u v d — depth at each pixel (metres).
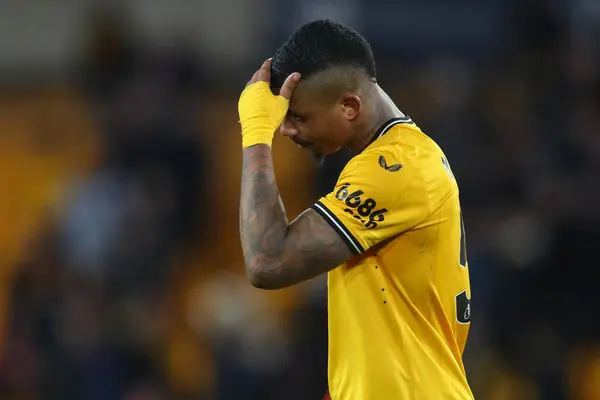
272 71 12.54
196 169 30.45
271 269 11.60
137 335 27.23
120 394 26.73
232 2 33.69
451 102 30.95
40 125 31.64
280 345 26.27
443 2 32.72
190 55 32.66
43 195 30.86
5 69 32.88
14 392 26.77
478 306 26.19
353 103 12.22
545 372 26.12
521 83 32.31
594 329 27.03
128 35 32.47
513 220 28.28
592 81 32.59
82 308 27.23
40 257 28.19
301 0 32.06
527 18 33.09
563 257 27.78
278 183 29.45
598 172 30.09
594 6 33.88
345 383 12.40
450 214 12.22
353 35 12.29
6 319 29.41
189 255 29.61
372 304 12.11
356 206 11.70
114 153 30.30
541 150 30.59
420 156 12.05
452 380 12.29
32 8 33.12
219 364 26.48
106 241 28.00
